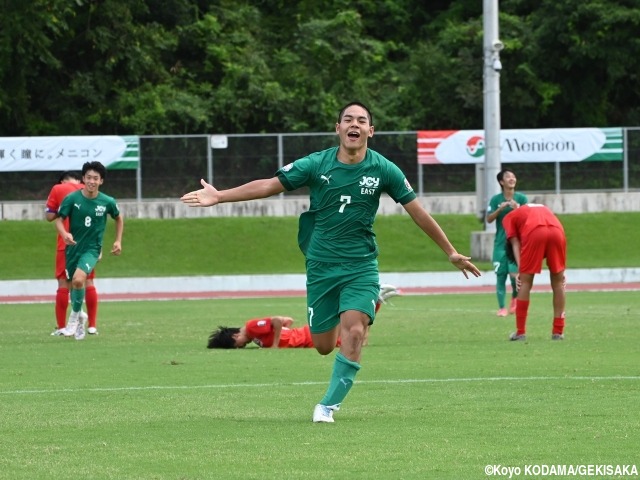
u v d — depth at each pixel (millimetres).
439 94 131875
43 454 20797
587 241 100438
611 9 126688
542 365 34531
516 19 132125
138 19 134500
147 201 102375
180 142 102688
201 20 138500
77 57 127500
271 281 88438
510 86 130250
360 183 24188
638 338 43656
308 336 42375
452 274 87750
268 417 24922
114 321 56125
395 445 21359
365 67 136625
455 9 146750
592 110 134375
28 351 41156
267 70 129250
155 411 25984
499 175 56094
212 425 23859
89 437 22547
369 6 148375
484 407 26000
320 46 132750
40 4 118562
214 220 102375
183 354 39844
